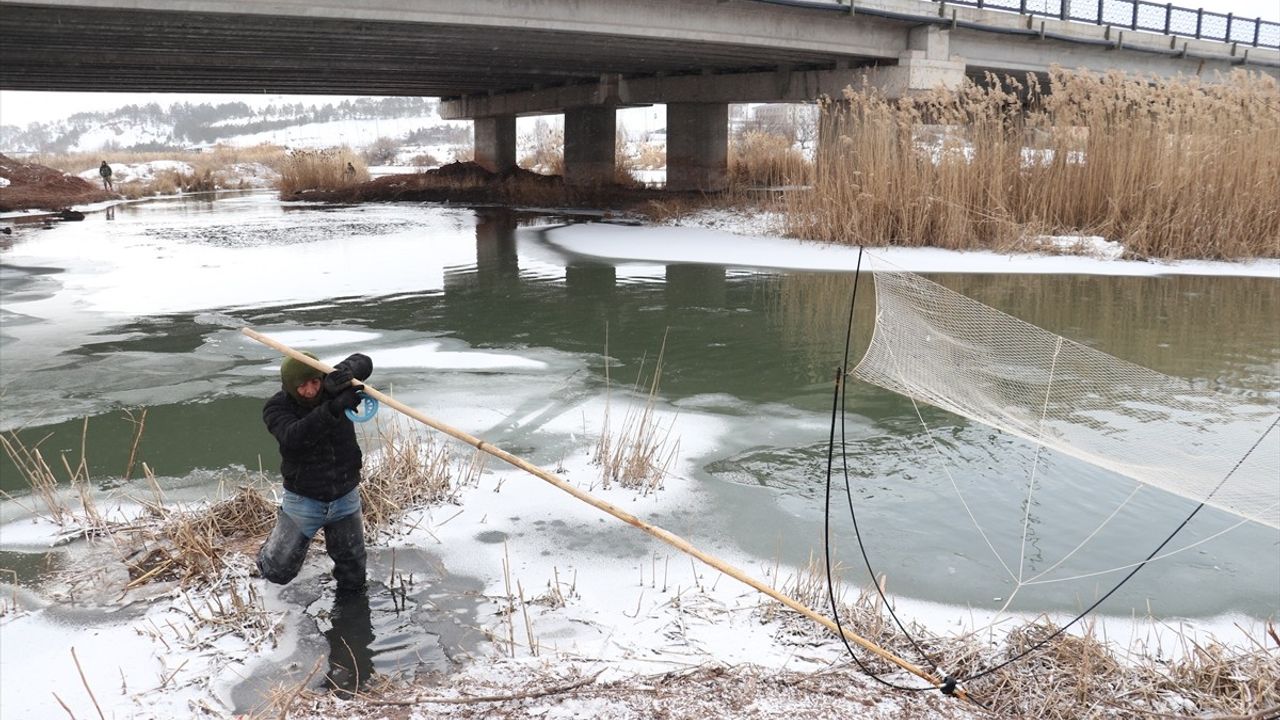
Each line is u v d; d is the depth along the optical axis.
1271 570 5.13
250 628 4.36
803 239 19.61
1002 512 5.89
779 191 26.86
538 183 35.78
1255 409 6.50
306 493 4.44
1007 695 3.74
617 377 9.23
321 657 4.12
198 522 5.46
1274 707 3.53
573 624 4.40
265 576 4.58
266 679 3.94
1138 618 4.59
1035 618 4.55
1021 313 12.16
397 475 6.02
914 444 7.17
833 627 3.87
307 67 27.44
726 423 7.73
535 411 8.06
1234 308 12.61
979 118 18.36
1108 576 5.04
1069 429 5.04
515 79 34.28
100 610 4.59
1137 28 28.34
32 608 4.61
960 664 3.98
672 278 15.62
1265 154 17.16
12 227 25.73
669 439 7.32
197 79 31.39
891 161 18.62
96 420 7.89
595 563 5.13
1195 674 3.86
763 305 13.11
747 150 34.72
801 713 3.58
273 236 22.78
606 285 14.95
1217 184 17.33
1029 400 5.33
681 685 3.81
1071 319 11.80
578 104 34.56
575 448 7.09
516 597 4.69
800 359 9.95
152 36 19.59
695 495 6.17
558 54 24.78
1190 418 5.40
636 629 4.34
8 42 20.17
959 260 16.84
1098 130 18.30
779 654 4.09
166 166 54.03
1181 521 5.77
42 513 5.90
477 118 41.81
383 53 24.08
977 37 26.08
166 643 4.23
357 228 24.75
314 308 13.00
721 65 28.91
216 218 28.45
